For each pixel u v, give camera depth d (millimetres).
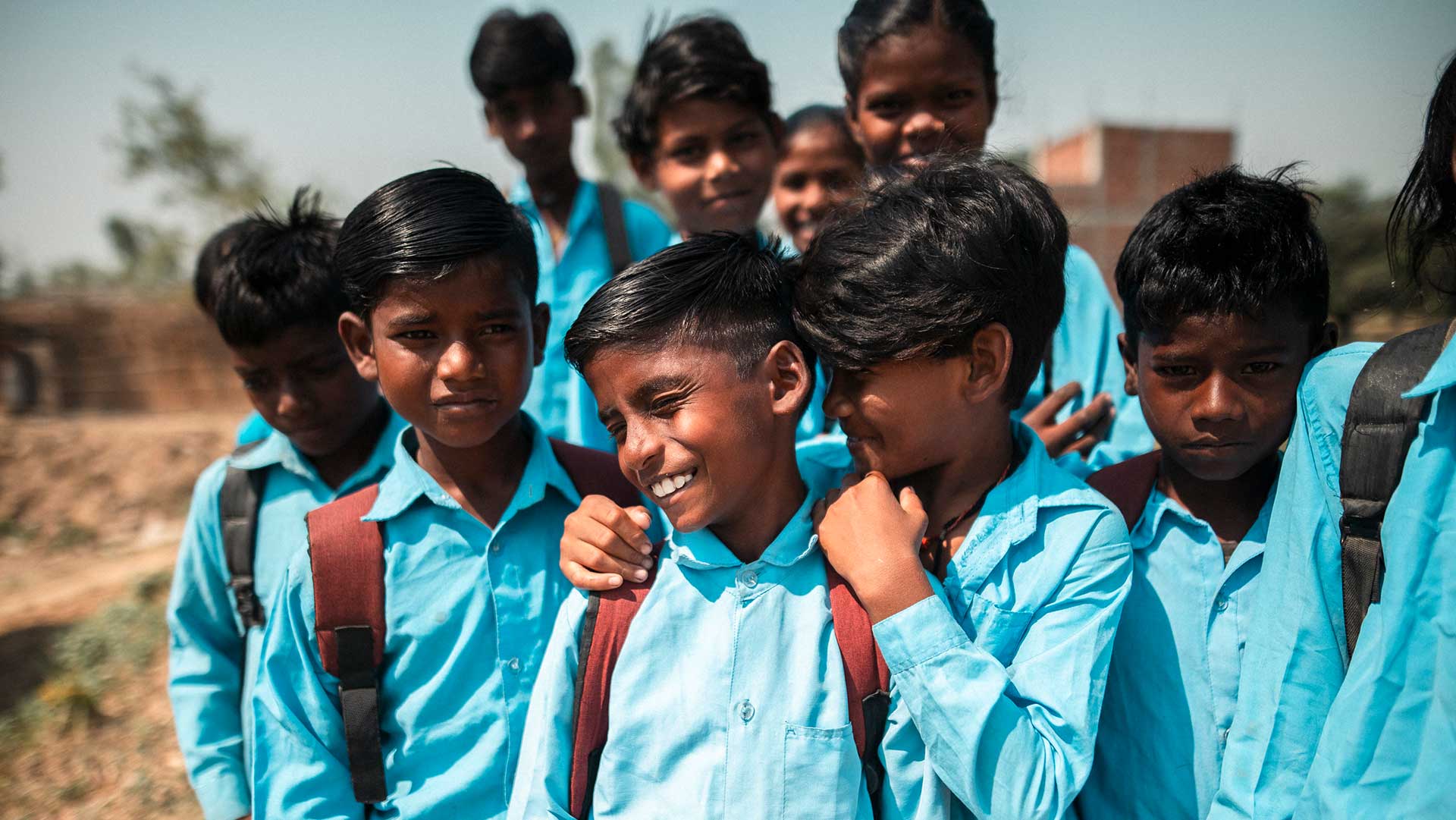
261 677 1784
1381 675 1285
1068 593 1505
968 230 1466
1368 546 1350
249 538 2271
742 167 3143
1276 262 1524
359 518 1802
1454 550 1237
